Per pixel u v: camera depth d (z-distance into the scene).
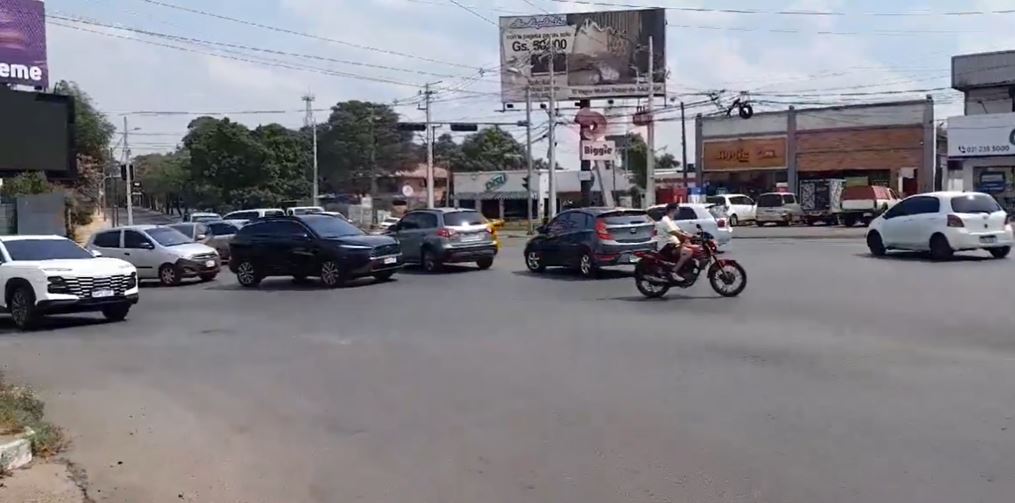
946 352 10.72
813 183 51.81
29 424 8.09
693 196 51.69
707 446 7.20
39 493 6.62
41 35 37.62
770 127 61.16
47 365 12.15
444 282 21.70
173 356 12.54
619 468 6.74
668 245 16.98
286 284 23.11
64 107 33.00
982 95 51.50
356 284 22.09
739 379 9.57
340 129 72.69
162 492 6.62
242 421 8.65
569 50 53.69
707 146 63.69
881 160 57.25
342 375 10.67
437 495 6.32
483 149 98.00
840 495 6.00
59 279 15.76
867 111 57.53
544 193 76.50
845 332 12.34
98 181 61.91
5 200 37.06
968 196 23.64
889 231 24.84
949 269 20.66
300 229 22.25
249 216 39.88
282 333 14.34
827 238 36.81
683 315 14.51
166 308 18.78
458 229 24.47
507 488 6.40
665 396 8.93
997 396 8.50
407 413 8.68
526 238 46.22
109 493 6.62
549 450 7.27
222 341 13.76
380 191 73.81
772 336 12.18
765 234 41.66
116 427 8.55
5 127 31.42
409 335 13.55
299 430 8.23
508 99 54.50
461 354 11.73
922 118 55.78
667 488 6.27
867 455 6.83
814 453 6.92
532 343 12.37
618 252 21.25
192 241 26.34
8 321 17.39
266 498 6.42
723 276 16.78
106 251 25.41
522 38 54.12
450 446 7.51
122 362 12.20
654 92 53.00
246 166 66.88
